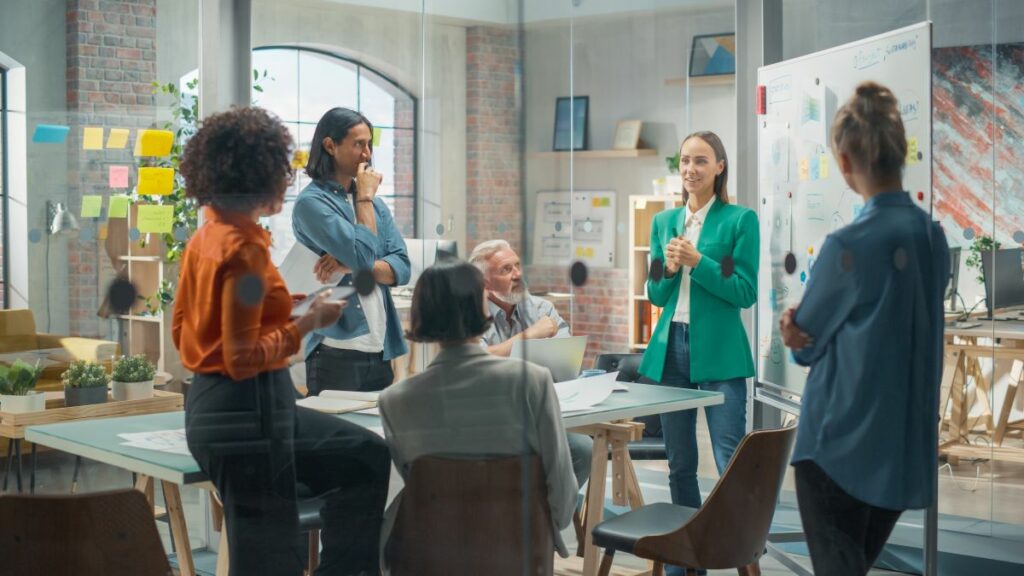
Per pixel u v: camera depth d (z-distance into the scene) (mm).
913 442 3002
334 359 2543
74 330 2484
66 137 2629
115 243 2537
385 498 2588
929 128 3078
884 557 3199
